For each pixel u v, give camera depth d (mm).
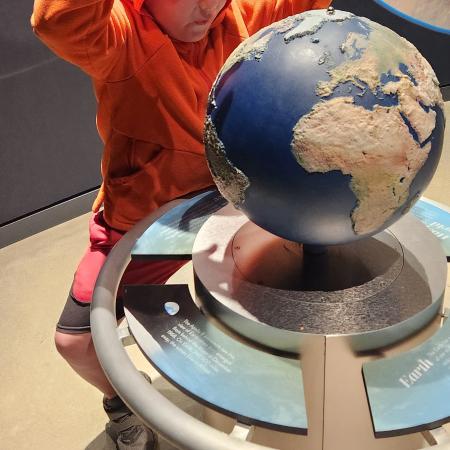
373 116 769
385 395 814
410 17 1649
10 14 1785
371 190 797
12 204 2062
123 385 885
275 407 812
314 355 875
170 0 1134
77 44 1041
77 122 2064
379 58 787
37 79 1924
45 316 1832
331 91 771
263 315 895
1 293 1918
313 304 907
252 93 811
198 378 852
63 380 1647
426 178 849
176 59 1186
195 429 815
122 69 1169
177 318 947
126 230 1341
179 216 1153
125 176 1301
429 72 841
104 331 964
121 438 1428
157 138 1248
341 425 956
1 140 1948
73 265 2014
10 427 1538
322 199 804
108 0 1011
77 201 2201
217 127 858
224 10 1255
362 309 895
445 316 981
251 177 831
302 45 801
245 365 870
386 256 984
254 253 1007
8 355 1718
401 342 890
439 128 835
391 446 1075
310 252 980
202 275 970
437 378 832
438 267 963
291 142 782
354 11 2270
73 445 1493
